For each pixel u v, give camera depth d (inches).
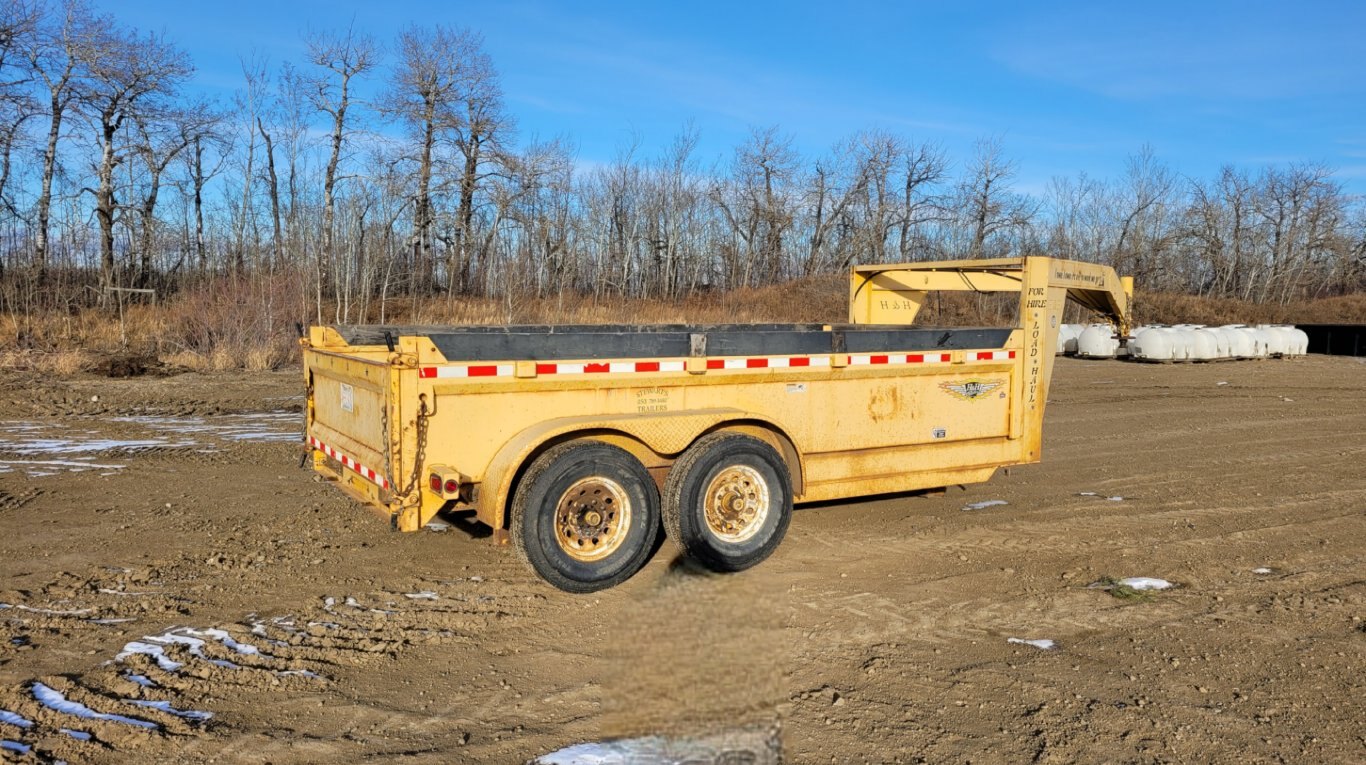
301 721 165.6
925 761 152.6
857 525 306.8
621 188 1815.9
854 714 168.9
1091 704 175.6
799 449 267.4
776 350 264.2
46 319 906.7
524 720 165.9
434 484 218.2
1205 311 1849.2
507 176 1581.0
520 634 207.5
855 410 277.0
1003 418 305.1
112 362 735.7
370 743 157.6
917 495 350.3
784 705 170.7
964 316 1421.0
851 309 382.0
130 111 1243.2
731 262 2033.7
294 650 197.6
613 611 221.1
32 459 398.6
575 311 1360.7
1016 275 343.3
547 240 1473.9
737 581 244.1
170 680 181.3
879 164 2068.2
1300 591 245.0
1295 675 190.7
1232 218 2311.8
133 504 322.7
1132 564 266.2
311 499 331.6
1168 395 716.7
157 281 1306.6
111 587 237.0
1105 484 375.9
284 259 1129.4
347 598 231.0
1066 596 238.4
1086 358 1079.0
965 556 272.5
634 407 245.6
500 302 1336.1
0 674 182.5
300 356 842.8
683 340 250.7
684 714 166.7
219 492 341.7
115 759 151.3
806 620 217.0
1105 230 2177.7
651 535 238.5
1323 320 1819.6
